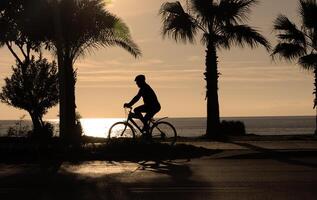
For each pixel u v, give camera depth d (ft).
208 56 113.39
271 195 42.70
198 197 42.16
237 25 111.24
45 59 108.58
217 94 113.60
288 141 93.45
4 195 43.93
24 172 58.80
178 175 54.80
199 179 51.67
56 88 107.55
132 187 47.37
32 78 107.04
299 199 40.96
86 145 77.30
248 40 110.73
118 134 78.48
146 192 44.70
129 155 71.82
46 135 102.37
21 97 106.73
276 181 49.80
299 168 59.41
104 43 106.22
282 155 73.10
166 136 77.97
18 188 47.44
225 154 71.67
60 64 83.97
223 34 111.65
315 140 96.32
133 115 77.00
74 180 52.21
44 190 46.32
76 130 99.14
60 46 84.28
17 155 73.31
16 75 107.76
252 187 46.55
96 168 62.08
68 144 81.71
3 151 74.28
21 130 109.60
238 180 50.67
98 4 102.83
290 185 47.44
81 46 104.83
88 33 102.12
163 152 73.10
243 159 69.87
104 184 49.39
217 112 113.09
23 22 103.86
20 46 108.06
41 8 102.53
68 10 99.60
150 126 77.20
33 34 103.81
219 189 45.75
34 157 72.59
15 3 103.50
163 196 42.80
